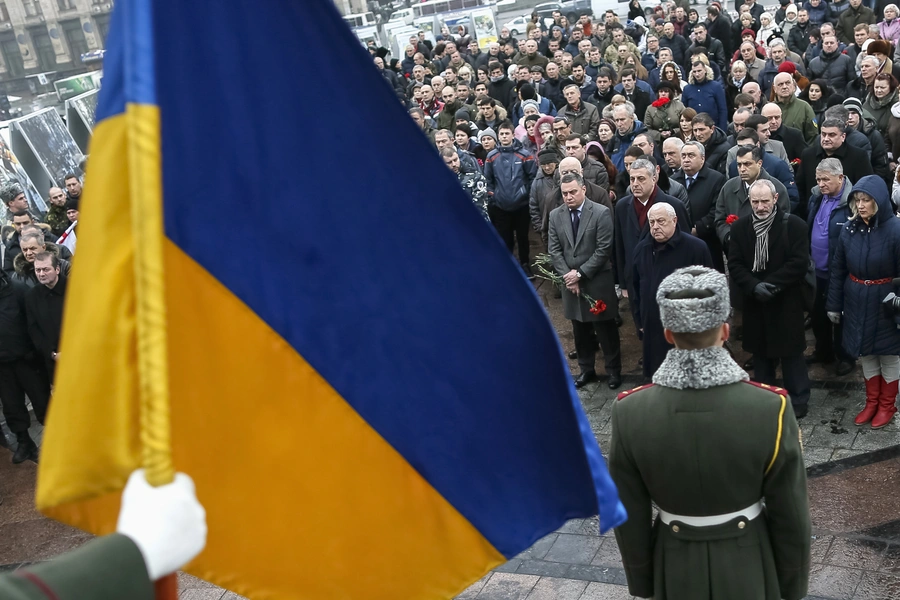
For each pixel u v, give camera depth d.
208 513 1.64
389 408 1.72
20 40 40.59
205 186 1.53
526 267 10.61
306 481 1.69
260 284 1.60
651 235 6.15
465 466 1.77
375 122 1.62
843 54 12.48
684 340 2.90
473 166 9.58
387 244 1.67
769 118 8.38
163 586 1.09
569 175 7.17
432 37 27.97
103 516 1.46
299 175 1.60
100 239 1.22
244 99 1.54
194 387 1.58
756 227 6.08
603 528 1.67
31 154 13.10
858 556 4.95
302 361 1.65
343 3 38.50
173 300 1.54
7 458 8.03
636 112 12.24
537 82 14.17
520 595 5.05
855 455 5.92
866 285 5.91
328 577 1.74
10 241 9.15
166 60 1.47
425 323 1.71
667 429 2.92
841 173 6.57
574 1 29.27
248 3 1.52
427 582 1.77
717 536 2.95
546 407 1.73
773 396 2.87
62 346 1.23
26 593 0.92
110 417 1.24
